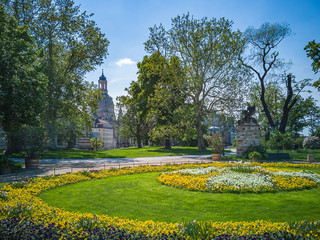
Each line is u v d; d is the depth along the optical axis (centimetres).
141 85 5516
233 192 1245
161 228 698
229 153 4428
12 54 2172
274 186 1328
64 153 3731
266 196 1170
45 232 618
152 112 5169
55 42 3716
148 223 764
